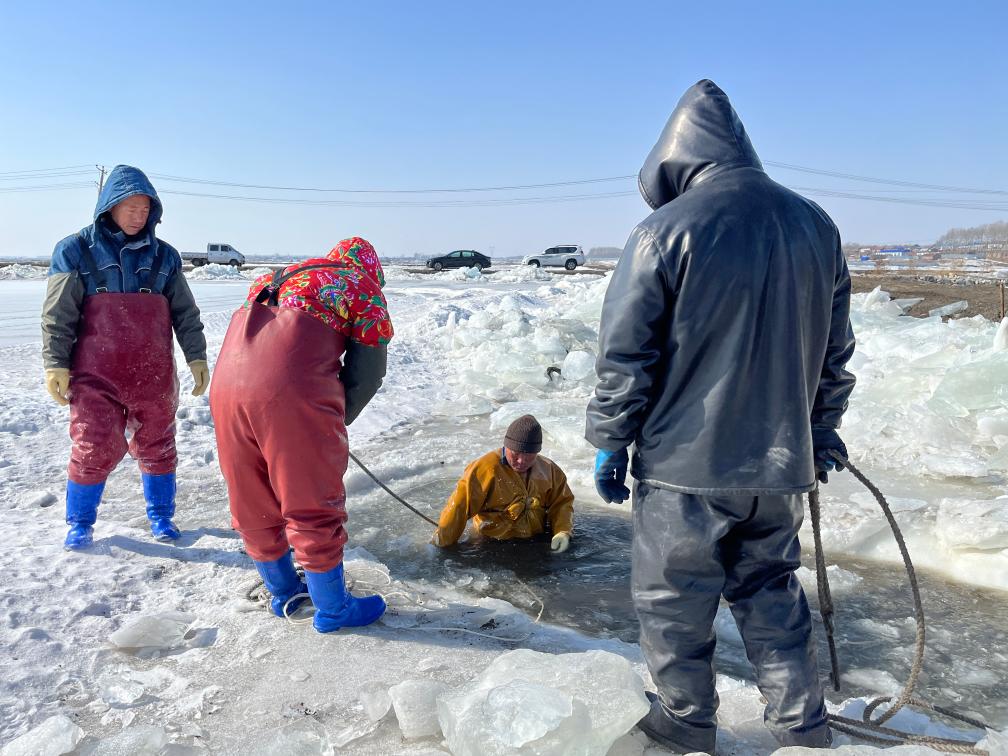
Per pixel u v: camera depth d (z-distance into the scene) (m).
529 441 4.34
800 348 2.08
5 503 4.62
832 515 4.70
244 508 3.06
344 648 3.02
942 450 6.03
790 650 2.23
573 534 4.70
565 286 25.30
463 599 3.73
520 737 2.07
